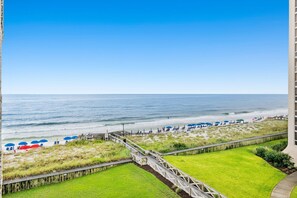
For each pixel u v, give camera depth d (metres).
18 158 22.78
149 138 33.56
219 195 13.78
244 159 23.19
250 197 15.34
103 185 17.34
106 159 21.86
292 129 21.56
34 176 17.83
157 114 79.00
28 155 23.94
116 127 53.22
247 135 34.03
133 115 75.50
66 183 17.95
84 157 22.94
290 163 20.64
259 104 122.88
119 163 21.17
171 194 15.41
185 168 20.11
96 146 27.52
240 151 26.36
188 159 22.97
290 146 21.89
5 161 21.70
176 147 27.44
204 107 104.88
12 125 53.78
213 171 19.73
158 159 20.98
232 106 110.69
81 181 18.23
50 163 21.05
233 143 28.20
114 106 100.62
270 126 42.66
